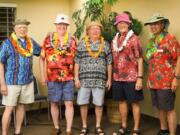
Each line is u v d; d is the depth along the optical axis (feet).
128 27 13.24
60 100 13.51
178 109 14.20
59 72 13.20
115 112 15.78
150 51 12.35
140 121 16.14
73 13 17.47
